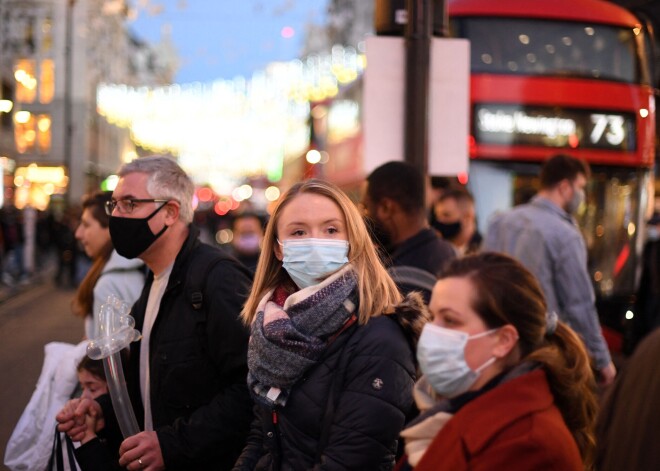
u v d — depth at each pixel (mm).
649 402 1647
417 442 2074
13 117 33562
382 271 2598
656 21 11133
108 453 3297
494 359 2021
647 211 10125
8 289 18828
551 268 4918
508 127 9875
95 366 3553
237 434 3105
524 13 10164
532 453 1856
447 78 5723
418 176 4062
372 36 5613
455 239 6281
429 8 5555
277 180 56031
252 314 2740
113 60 51375
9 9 37281
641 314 5539
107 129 53062
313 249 2533
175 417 3195
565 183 5023
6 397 7836
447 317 2055
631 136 10109
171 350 3195
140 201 3270
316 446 2426
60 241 20109
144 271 4188
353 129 15273
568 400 2033
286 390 2461
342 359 2436
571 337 2135
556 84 10000
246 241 8836
